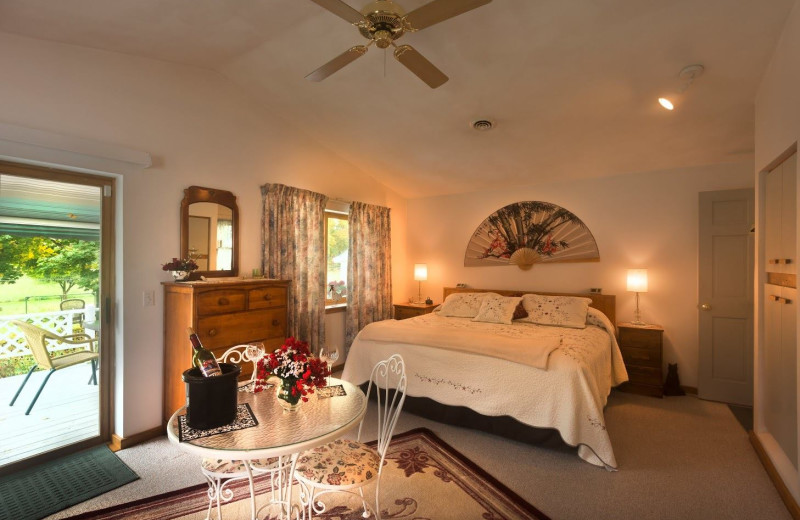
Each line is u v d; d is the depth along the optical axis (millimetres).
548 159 4242
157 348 3064
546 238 4895
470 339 3254
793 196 2256
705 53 2488
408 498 2256
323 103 3721
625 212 4438
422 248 5922
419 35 2609
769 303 2703
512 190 5168
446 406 3191
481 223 5406
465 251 5551
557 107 3279
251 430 1581
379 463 1921
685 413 3525
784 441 2441
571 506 2176
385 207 5520
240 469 1771
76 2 2160
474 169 4727
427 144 4246
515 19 2406
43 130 2467
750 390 3674
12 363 2500
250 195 3781
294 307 4125
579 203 4707
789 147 2178
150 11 2350
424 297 5887
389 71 3094
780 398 2502
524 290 5059
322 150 4562
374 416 3443
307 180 4367
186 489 2322
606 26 2375
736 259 3762
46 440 2641
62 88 2576
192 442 1469
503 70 2891
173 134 3174
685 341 4121
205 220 3400
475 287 5445
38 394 2607
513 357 2914
